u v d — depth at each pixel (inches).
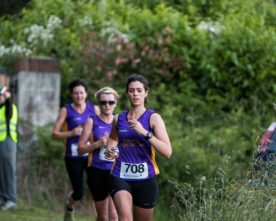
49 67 1503.4
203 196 845.8
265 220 794.2
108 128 1025.5
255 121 1574.8
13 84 1503.4
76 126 1179.9
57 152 1434.5
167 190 1370.6
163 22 1670.8
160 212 1352.1
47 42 1630.2
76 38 1632.6
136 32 1659.7
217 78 1651.1
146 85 850.8
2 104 1314.0
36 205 1396.4
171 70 1656.0
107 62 1596.9
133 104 845.2
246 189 812.0
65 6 1715.1
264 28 1739.7
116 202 835.4
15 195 1325.0
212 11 1827.0
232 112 1596.9
